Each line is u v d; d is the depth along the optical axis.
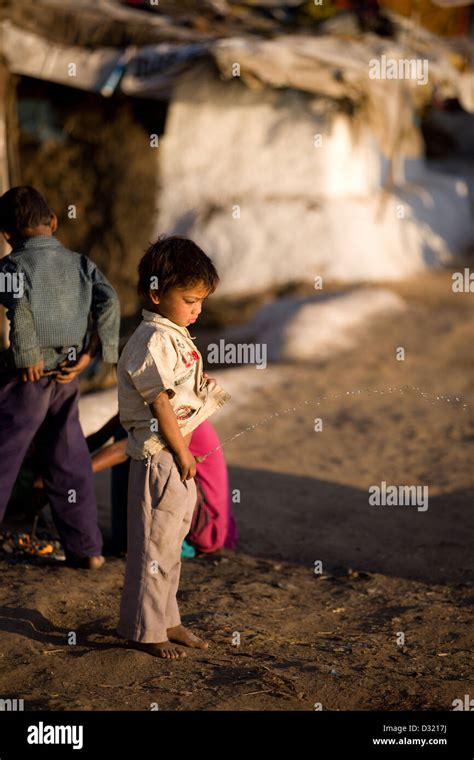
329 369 12.52
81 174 13.77
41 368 4.77
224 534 5.75
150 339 3.82
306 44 15.80
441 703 3.76
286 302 15.30
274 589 5.22
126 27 13.31
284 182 17.55
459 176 23.92
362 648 4.38
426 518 6.80
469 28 24.56
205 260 3.86
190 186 17.23
